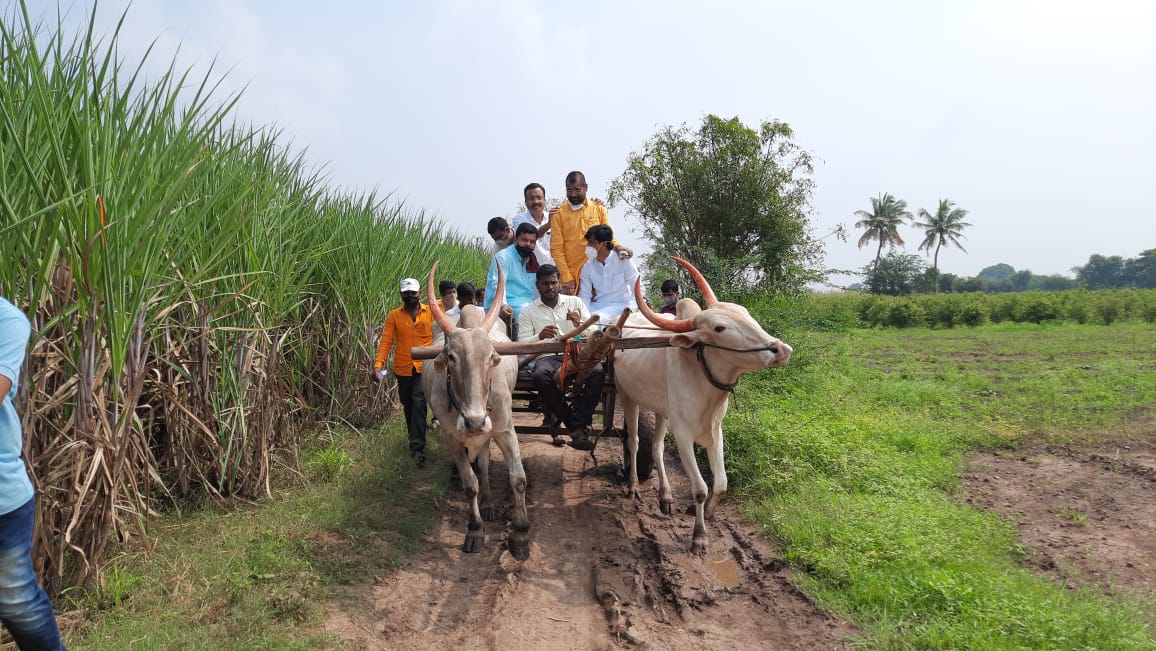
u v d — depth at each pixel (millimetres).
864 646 3627
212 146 5242
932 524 4945
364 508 5469
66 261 3791
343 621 3898
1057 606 3850
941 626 3658
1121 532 5219
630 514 5832
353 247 8234
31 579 2768
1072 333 26000
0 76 3484
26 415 3531
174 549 4535
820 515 5137
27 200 3600
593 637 3859
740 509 5840
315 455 6816
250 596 3934
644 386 5625
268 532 4809
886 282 64375
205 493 5410
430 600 4305
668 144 15492
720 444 5266
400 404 9805
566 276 7434
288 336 7137
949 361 16516
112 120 3924
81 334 3779
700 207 15180
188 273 4996
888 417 8656
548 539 5324
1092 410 9555
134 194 3885
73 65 4023
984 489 6289
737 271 11594
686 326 4855
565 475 7008
